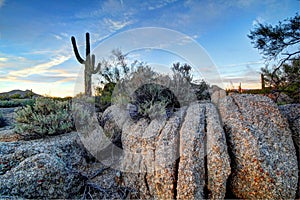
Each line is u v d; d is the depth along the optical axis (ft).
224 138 10.43
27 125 14.67
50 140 14.10
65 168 10.44
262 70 18.31
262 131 11.03
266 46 16.83
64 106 18.34
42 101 17.28
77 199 9.83
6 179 9.13
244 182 10.15
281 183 9.50
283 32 15.60
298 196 9.78
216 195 9.53
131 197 10.61
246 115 12.04
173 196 9.52
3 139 14.75
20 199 8.36
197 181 9.33
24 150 11.69
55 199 9.29
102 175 12.03
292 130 12.64
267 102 13.03
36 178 9.29
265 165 9.79
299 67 16.26
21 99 37.29
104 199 10.23
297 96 16.78
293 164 10.18
